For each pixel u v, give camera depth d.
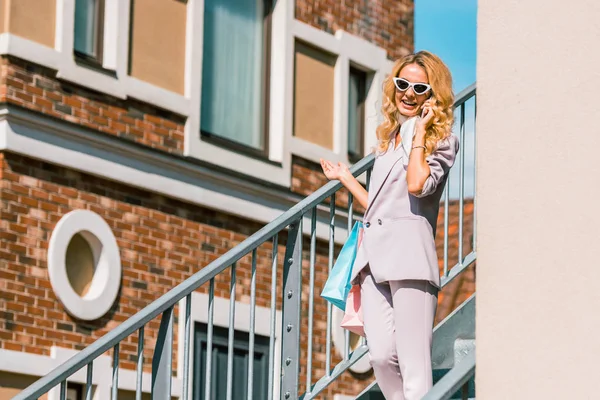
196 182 11.97
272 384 5.17
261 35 13.32
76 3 11.15
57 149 10.59
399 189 4.77
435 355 5.64
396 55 14.91
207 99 12.48
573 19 3.55
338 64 14.04
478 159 3.67
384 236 4.77
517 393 3.45
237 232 12.43
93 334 10.73
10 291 10.05
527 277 3.50
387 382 4.88
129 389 10.93
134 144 11.26
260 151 13.02
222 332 11.94
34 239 10.33
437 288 4.77
